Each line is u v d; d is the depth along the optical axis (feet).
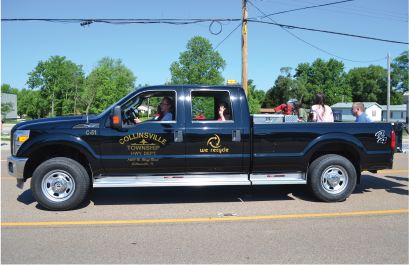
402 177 24.71
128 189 20.81
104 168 15.88
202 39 186.29
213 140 16.17
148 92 16.40
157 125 15.96
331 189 17.31
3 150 44.86
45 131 15.46
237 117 16.48
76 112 163.43
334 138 16.81
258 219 14.67
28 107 224.53
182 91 16.40
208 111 17.95
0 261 10.23
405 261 10.34
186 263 10.17
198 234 12.75
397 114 196.75
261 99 304.50
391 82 263.49
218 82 184.34
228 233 12.87
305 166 17.03
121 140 15.71
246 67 46.47
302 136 16.75
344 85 278.26
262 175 17.02
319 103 20.33
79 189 15.61
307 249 11.27
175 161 16.07
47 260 10.35
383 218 14.78
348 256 10.71
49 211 15.69
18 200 17.58
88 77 149.18
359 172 17.52
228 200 18.03
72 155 16.85
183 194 19.47
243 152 16.44
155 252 11.00
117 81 196.13
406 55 252.42
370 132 17.17
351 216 15.08
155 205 16.98
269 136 16.49
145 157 15.88
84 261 10.29
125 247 11.43
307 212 15.74
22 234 12.66
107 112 15.98
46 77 162.71
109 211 15.87
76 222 14.15
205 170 16.48
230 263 10.18
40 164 15.60
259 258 10.54
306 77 284.00
